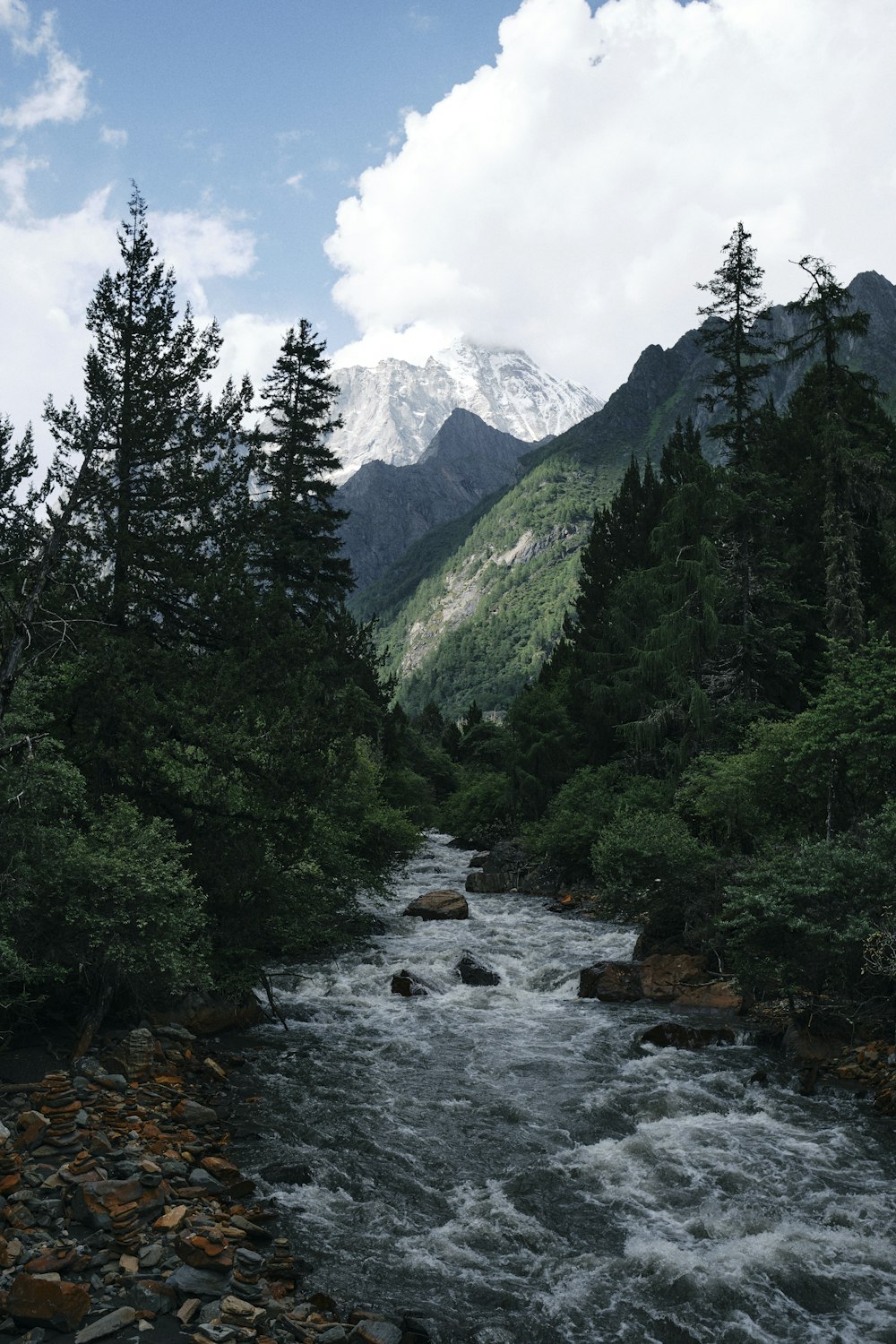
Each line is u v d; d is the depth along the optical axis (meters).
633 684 36.66
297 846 16.77
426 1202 9.45
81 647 14.62
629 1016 17.19
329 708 16.97
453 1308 7.45
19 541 15.73
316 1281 7.74
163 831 14.84
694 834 27.61
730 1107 12.30
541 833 36.94
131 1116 10.45
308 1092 12.70
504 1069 13.97
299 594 28.47
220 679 15.84
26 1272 6.98
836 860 15.00
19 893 11.88
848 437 29.39
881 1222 8.98
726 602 33.06
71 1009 13.89
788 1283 7.88
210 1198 8.87
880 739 19.00
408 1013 17.31
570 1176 10.09
